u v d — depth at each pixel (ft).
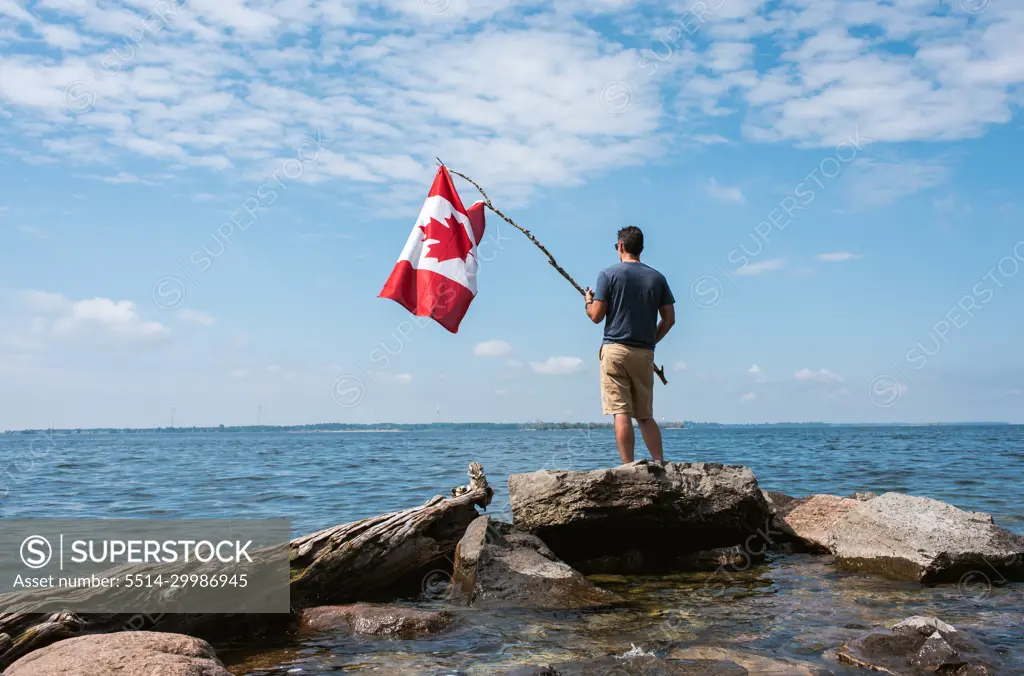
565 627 16.65
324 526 31.30
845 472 56.80
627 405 25.39
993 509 33.22
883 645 13.89
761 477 52.49
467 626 16.94
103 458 106.93
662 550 24.75
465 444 165.37
